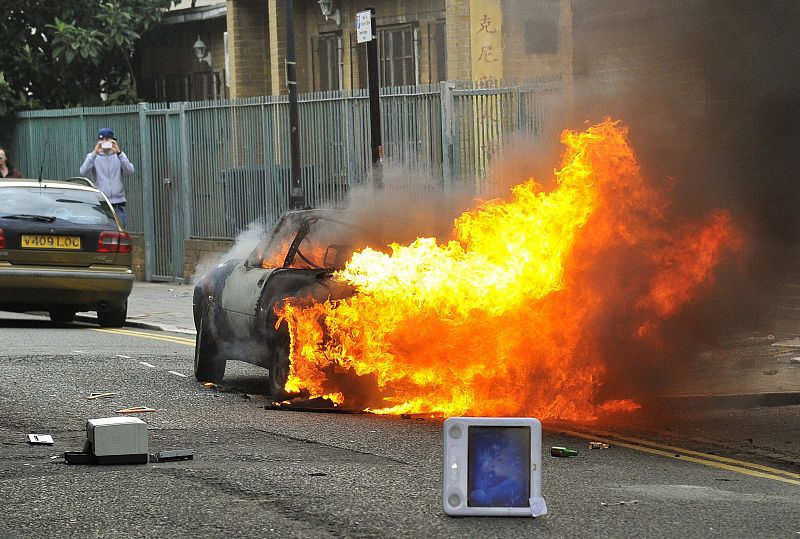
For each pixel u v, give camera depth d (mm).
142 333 21031
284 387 13453
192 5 37375
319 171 26641
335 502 8820
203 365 15273
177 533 8039
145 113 31406
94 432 10227
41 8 36844
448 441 8422
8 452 10812
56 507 8727
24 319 23578
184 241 30422
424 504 8758
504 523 8281
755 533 8070
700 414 13258
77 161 33844
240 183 28797
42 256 20953
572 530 8102
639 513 8602
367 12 21156
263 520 8336
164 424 12242
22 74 36594
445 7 28047
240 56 33625
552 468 10273
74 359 16953
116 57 38188
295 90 24281
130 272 21562
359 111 25641
